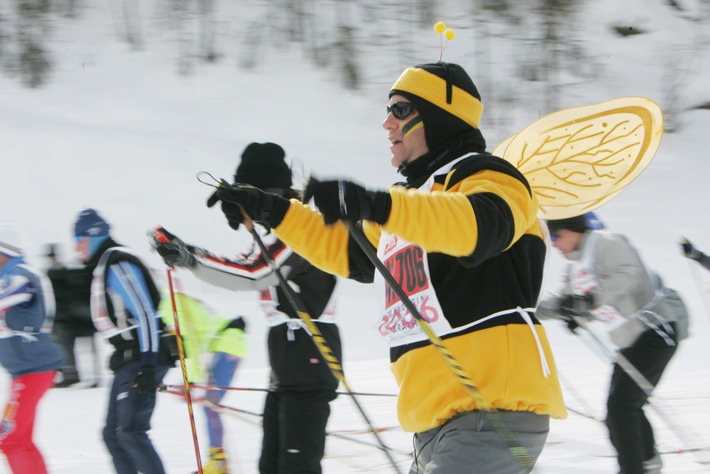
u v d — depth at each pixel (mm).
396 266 5449
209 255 7859
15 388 9242
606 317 9641
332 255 5793
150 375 8625
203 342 10047
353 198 4574
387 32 38250
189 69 35844
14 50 35438
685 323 9656
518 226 4863
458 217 4598
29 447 9227
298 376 8008
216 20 38469
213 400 9969
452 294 5152
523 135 6559
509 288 5176
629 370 9047
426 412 5219
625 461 9141
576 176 6629
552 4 38750
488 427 5008
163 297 9977
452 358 4844
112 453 8891
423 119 5531
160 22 38406
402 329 5391
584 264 9555
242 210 5594
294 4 38312
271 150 8352
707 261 11172
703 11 42562
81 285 16125
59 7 38781
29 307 9312
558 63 37781
